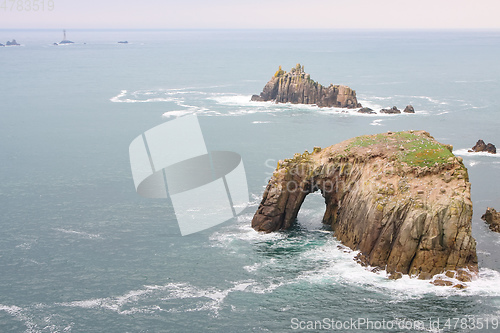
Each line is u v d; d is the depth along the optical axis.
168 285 77.88
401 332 66.31
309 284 76.88
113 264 84.25
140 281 79.12
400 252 78.25
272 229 93.88
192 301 73.75
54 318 70.31
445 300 72.12
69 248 90.12
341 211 91.50
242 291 75.75
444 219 77.25
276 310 71.31
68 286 78.06
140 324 68.94
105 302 73.88
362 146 94.19
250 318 69.75
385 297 73.25
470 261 77.62
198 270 81.75
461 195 78.69
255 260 84.12
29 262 85.25
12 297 75.25
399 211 80.12
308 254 85.44
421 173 83.94
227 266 82.56
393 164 87.25
